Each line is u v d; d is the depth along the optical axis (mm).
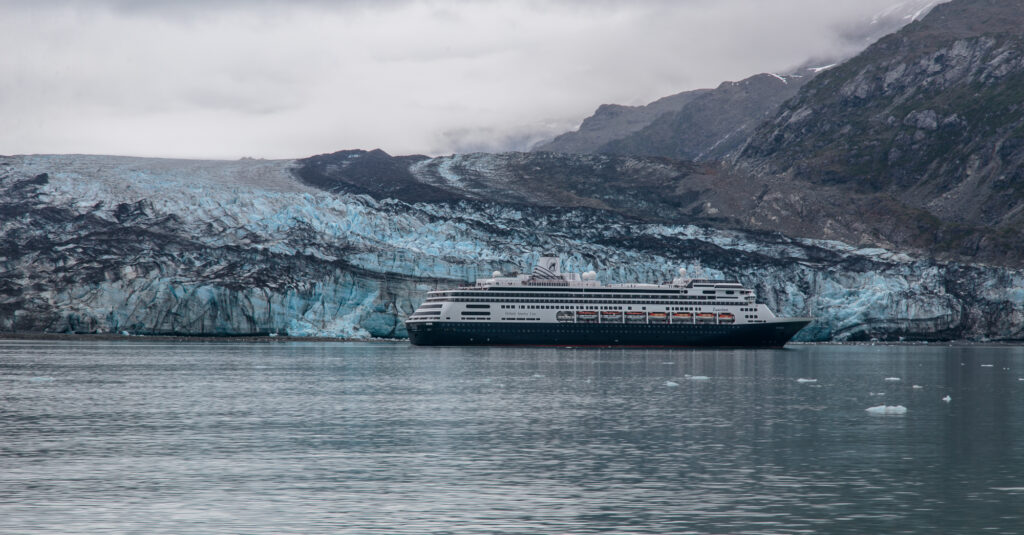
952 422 112688
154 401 134750
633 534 59281
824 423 110688
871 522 62469
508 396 142875
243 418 115125
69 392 148250
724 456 87188
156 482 74875
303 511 65188
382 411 122562
